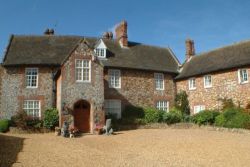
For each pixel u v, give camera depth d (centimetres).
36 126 2472
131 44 3394
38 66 2747
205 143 1811
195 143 1816
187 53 3528
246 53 2800
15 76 2709
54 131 2516
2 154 1431
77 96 2436
